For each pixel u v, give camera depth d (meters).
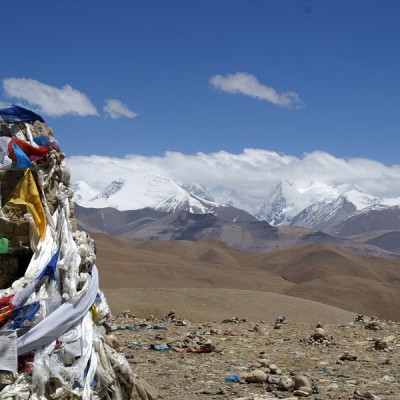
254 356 18.45
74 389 9.33
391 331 24.61
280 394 13.39
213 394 13.36
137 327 24.66
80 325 9.80
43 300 9.49
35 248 9.84
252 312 36.62
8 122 10.45
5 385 8.87
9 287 9.72
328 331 24.45
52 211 10.39
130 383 10.42
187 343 19.80
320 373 16.08
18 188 10.02
